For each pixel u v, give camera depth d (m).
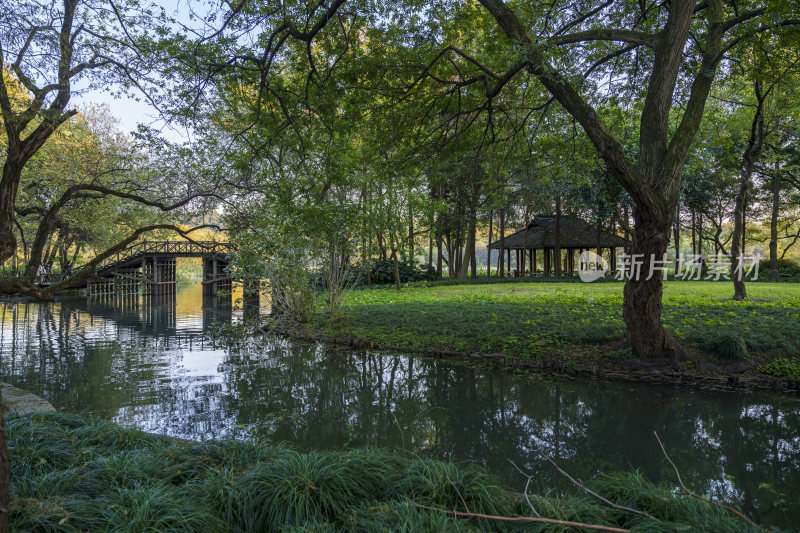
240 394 7.15
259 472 3.15
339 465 3.22
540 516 2.78
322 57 9.02
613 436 5.55
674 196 7.38
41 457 3.49
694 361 8.03
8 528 2.27
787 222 34.00
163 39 7.27
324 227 11.84
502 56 9.21
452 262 35.47
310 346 11.01
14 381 7.83
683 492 3.32
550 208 32.25
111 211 29.38
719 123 13.05
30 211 9.63
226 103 8.67
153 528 2.50
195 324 15.98
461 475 3.18
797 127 17.75
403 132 10.38
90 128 27.42
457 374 8.38
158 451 3.88
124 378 8.09
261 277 12.66
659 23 9.59
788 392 7.11
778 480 4.34
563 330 9.55
